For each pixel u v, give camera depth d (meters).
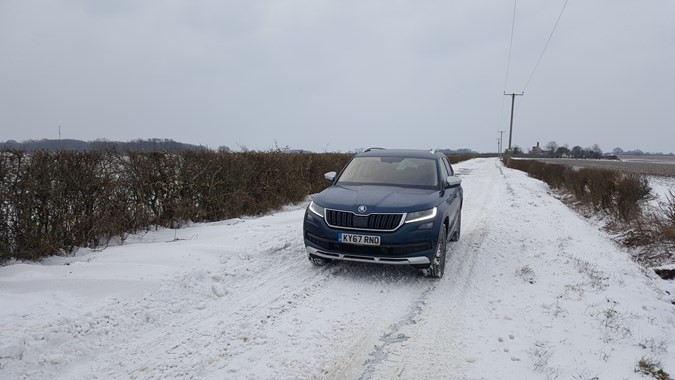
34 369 3.18
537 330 4.11
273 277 5.42
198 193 8.43
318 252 5.45
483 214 10.76
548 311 4.55
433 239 5.20
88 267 5.04
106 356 3.45
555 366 3.46
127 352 3.52
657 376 3.37
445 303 4.73
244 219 9.00
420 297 4.90
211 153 8.73
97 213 6.07
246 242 6.77
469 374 3.33
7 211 5.09
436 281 5.45
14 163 5.10
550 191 20.72
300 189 12.52
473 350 3.71
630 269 6.48
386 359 3.55
